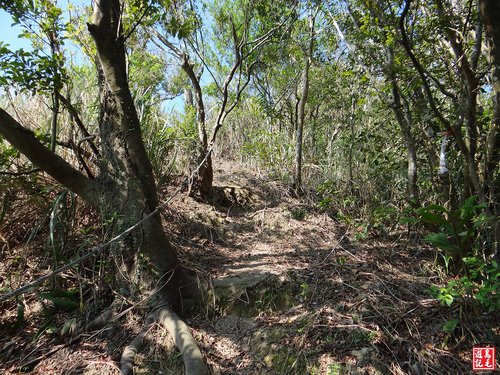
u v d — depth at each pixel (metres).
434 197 3.47
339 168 4.67
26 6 3.10
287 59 5.42
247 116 6.61
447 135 3.10
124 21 3.55
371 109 4.43
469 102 2.84
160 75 5.42
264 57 4.97
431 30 3.07
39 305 3.10
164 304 2.85
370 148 3.99
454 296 2.43
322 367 2.32
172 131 4.69
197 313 2.97
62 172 3.03
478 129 3.04
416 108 3.37
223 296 3.00
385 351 2.35
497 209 2.77
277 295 2.96
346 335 2.47
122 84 3.04
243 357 2.54
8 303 3.10
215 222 4.27
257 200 4.86
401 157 3.86
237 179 5.36
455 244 2.90
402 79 3.23
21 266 3.31
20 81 3.03
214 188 4.84
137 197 3.04
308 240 3.95
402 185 3.83
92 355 2.62
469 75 2.80
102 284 3.10
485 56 3.35
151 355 2.57
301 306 2.83
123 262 3.01
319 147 5.53
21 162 3.85
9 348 2.75
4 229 3.54
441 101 3.73
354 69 3.84
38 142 2.86
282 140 5.55
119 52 3.03
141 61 4.82
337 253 3.52
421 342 2.41
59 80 3.17
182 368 2.46
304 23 5.07
